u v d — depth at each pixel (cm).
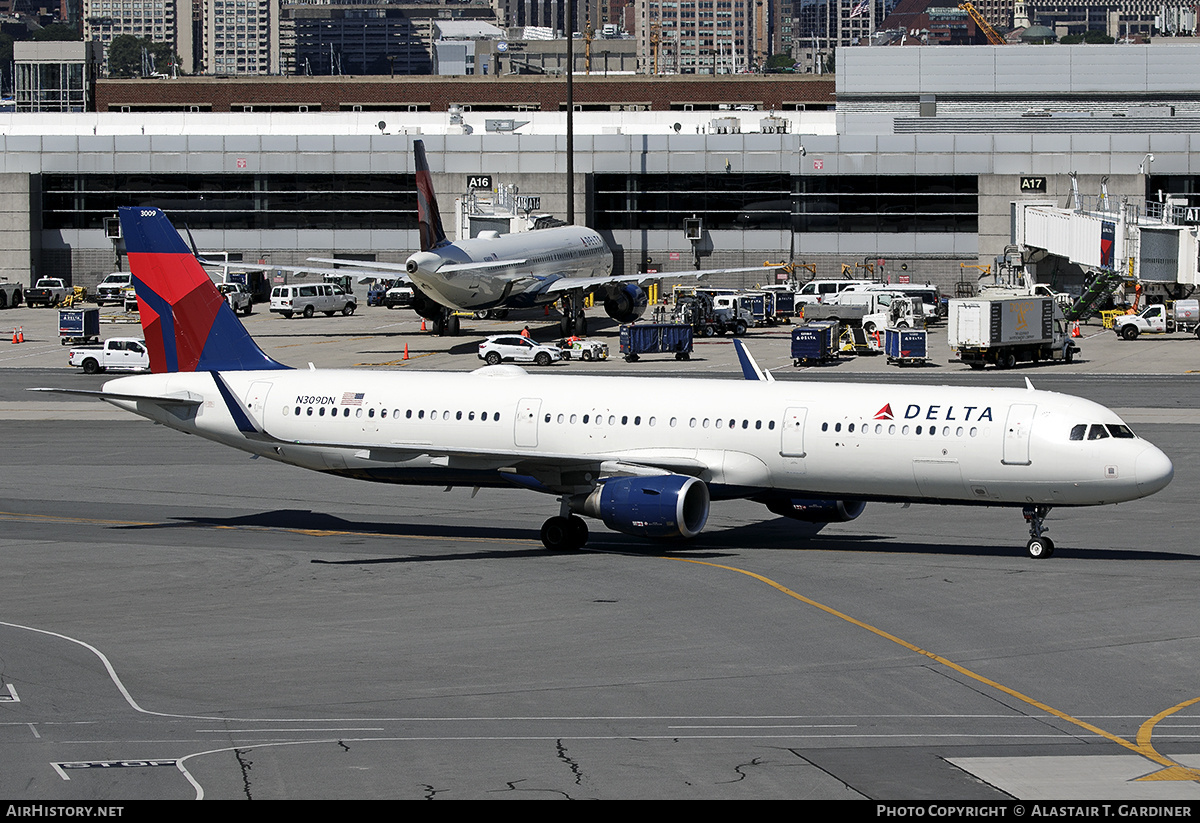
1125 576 12775
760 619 11256
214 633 10981
